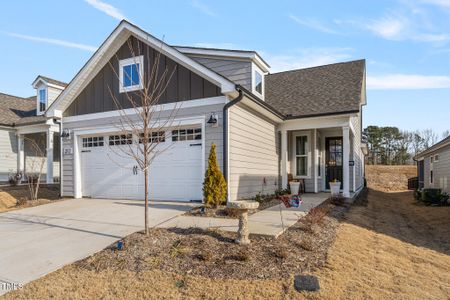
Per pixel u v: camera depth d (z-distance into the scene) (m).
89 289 4.14
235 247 5.30
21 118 17.31
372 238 7.07
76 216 8.14
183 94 9.77
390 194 21.72
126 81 10.85
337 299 3.88
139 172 10.65
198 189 9.65
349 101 12.24
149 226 6.75
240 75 11.33
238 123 9.64
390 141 48.72
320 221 7.32
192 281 4.24
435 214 11.52
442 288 4.55
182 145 9.96
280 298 3.86
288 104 13.38
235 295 3.92
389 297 4.07
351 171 14.75
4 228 7.14
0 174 15.89
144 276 4.43
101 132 11.23
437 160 17.50
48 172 15.22
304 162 14.52
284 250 5.20
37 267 4.86
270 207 9.45
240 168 9.65
